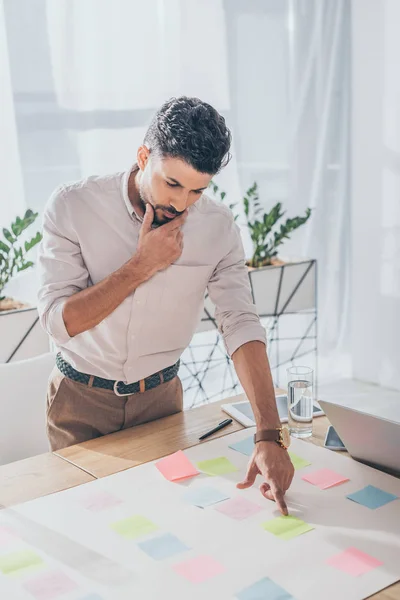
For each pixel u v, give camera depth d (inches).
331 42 150.3
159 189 60.9
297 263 131.8
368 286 156.4
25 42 116.3
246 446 64.1
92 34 122.2
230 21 136.9
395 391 154.8
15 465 61.3
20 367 78.0
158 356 71.5
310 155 152.7
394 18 141.7
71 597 43.9
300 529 50.4
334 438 64.9
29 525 51.8
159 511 53.4
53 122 121.0
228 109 139.9
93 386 70.6
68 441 72.1
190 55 133.2
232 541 49.3
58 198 67.6
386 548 48.0
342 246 160.4
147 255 62.5
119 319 67.3
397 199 147.6
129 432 67.7
